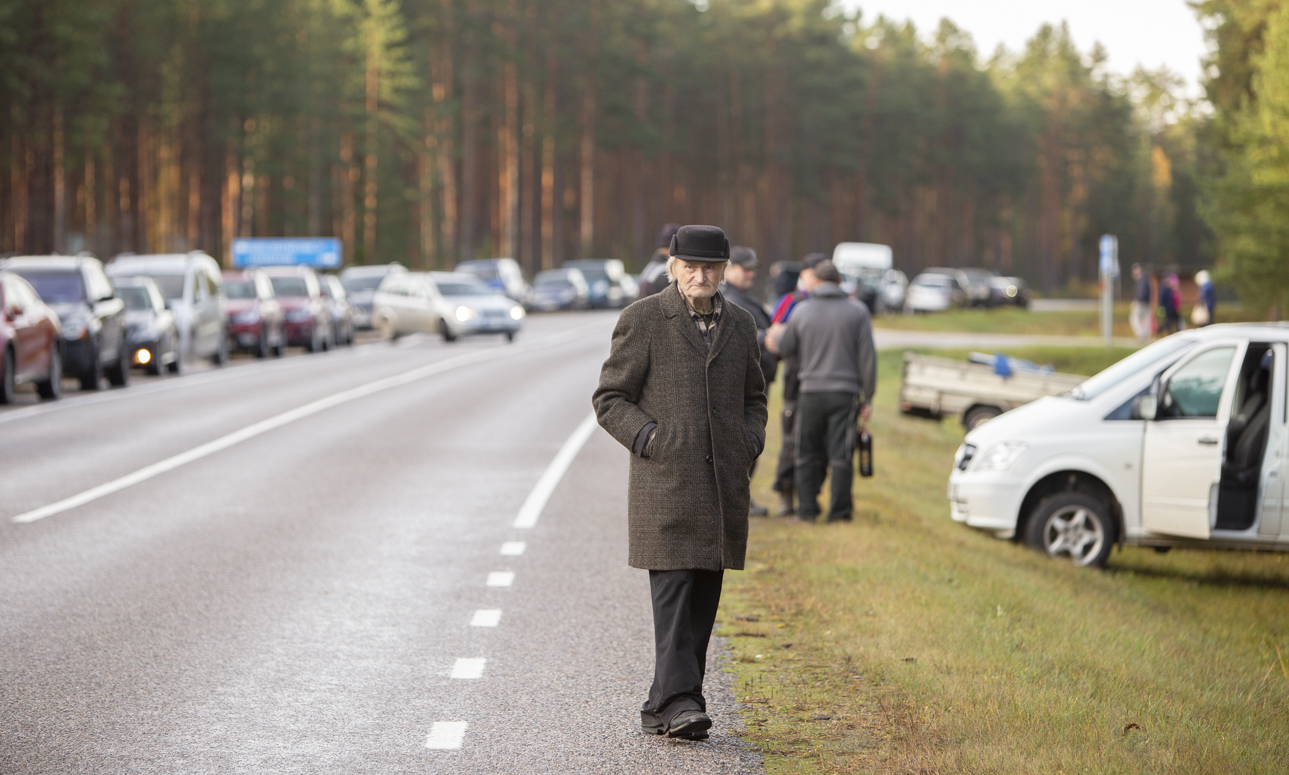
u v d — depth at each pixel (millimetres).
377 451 34156
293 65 170500
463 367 65000
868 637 15945
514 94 186250
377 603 17938
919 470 37656
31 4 130500
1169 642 17375
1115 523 23984
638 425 12031
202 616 17078
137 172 157125
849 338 24594
